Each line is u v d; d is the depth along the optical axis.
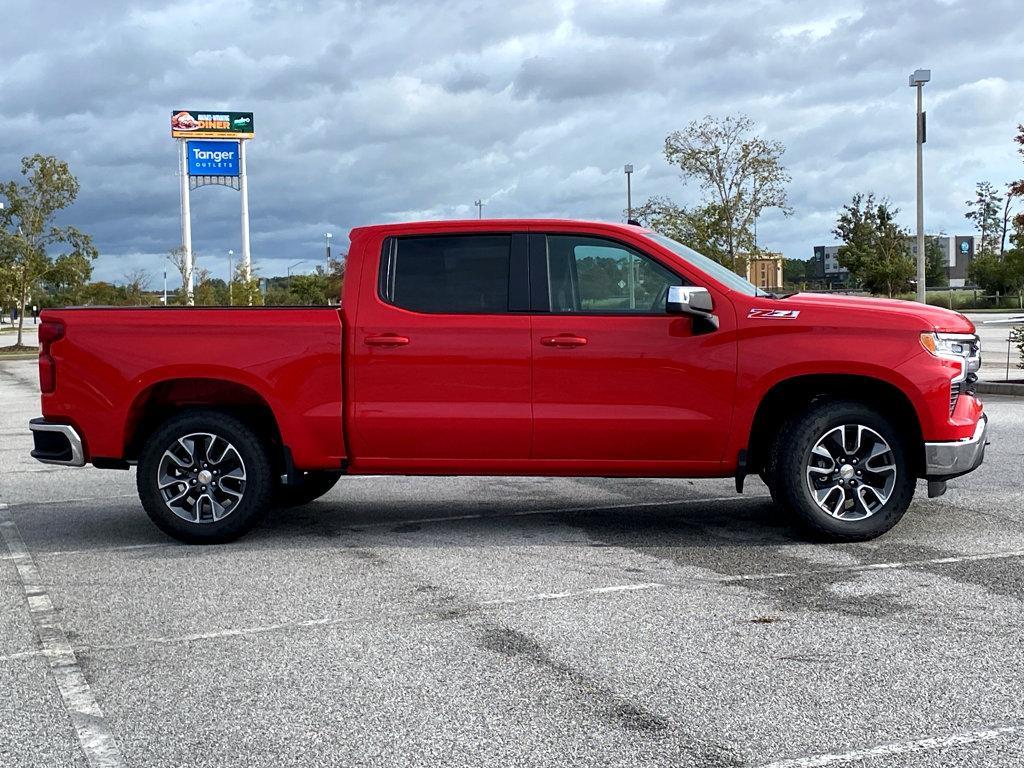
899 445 6.58
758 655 4.55
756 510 7.95
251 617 5.27
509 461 6.80
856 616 5.11
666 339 6.61
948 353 6.55
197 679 4.38
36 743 3.75
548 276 6.79
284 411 6.86
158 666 4.55
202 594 5.74
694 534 7.09
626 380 6.63
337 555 6.64
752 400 6.57
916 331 6.50
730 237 33.09
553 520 7.68
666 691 4.14
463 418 6.72
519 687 4.21
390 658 4.59
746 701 4.02
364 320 6.82
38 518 8.13
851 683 4.19
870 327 6.50
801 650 4.61
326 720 3.90
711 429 6.61
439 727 3.81
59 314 7.09
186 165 73.00
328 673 4.41
